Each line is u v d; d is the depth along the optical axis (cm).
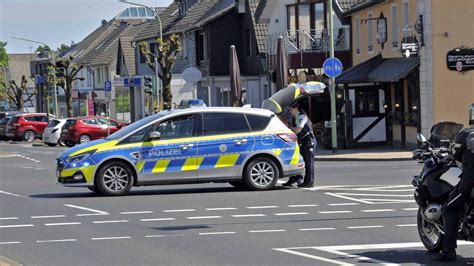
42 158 6481
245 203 2861
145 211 2711
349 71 6044
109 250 1983
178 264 1784
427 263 1748
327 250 1917
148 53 8612
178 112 3253
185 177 3228
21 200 3164
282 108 5419
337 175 3953
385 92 6066
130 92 11706
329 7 5675
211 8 10194
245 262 1791
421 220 1866
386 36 6109
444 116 5444
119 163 3198
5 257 1898
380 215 2500
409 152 5397
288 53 7406
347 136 6094
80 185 3186
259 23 8831
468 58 5412
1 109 18125
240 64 9675
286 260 1803
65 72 11562
